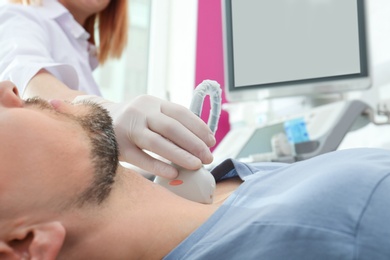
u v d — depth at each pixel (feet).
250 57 5.86
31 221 1.84
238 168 2.73
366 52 4.89
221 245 1.75
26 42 4.25
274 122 5.48
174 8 9.31
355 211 1.59
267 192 2.07
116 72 9.15
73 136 1.98
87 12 6.08
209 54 8.13
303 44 5.41
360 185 1.68
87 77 5.76
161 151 2.42
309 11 5.37
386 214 1.56
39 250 1.77
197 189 2.36
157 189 2.26
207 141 2.56
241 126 6.88
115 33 6.78
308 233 1.59
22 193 1.82
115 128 2.55
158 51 9.30
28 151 1.86
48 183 1.86
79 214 1.94
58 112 2.10
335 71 5.13
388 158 2.08
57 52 5.17
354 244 1.52
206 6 8.29
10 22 4.58
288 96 5.55
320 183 1.76
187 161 2.38
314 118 4.88
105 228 1.99
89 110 2.19
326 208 1.63
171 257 1.89
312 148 4.42
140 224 2.04
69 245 1.96
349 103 4.59
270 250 1.63
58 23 5.56
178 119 2.57
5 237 1.80
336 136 4.37
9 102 2.02
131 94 9.29
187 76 8.53
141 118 2.54
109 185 2.02
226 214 2.01
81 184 1.92
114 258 2.01
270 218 1.72
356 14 5.01
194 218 2.12
